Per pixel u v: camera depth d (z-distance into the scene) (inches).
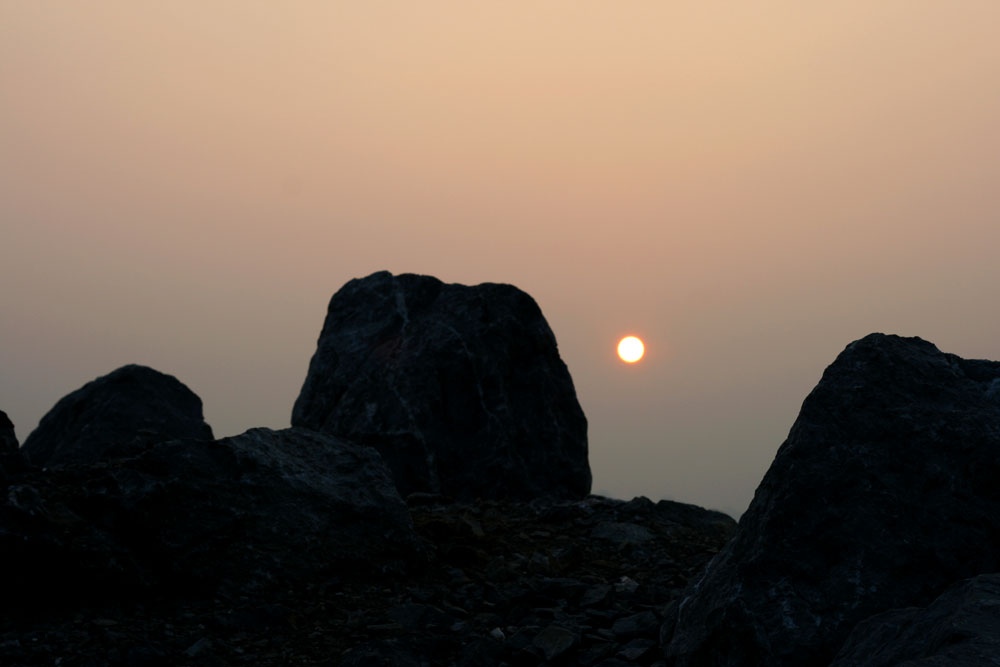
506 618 244.1
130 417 504.1
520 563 296.0
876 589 179.6
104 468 269.9
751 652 180.7
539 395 478.0
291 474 279.4
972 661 117.7
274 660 214.8
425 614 241.6
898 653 144.3
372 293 518.6
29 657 204.7
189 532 252.5
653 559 309.3
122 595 239.3
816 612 179.8
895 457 195.3
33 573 230.2
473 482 441.4
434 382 457.7
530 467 457.1
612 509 371.9
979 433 194.2
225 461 272.8
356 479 292.5
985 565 180.5
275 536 262.7
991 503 187.3
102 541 238.8
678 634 202.4
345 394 471.8
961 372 213.5
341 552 269.1
